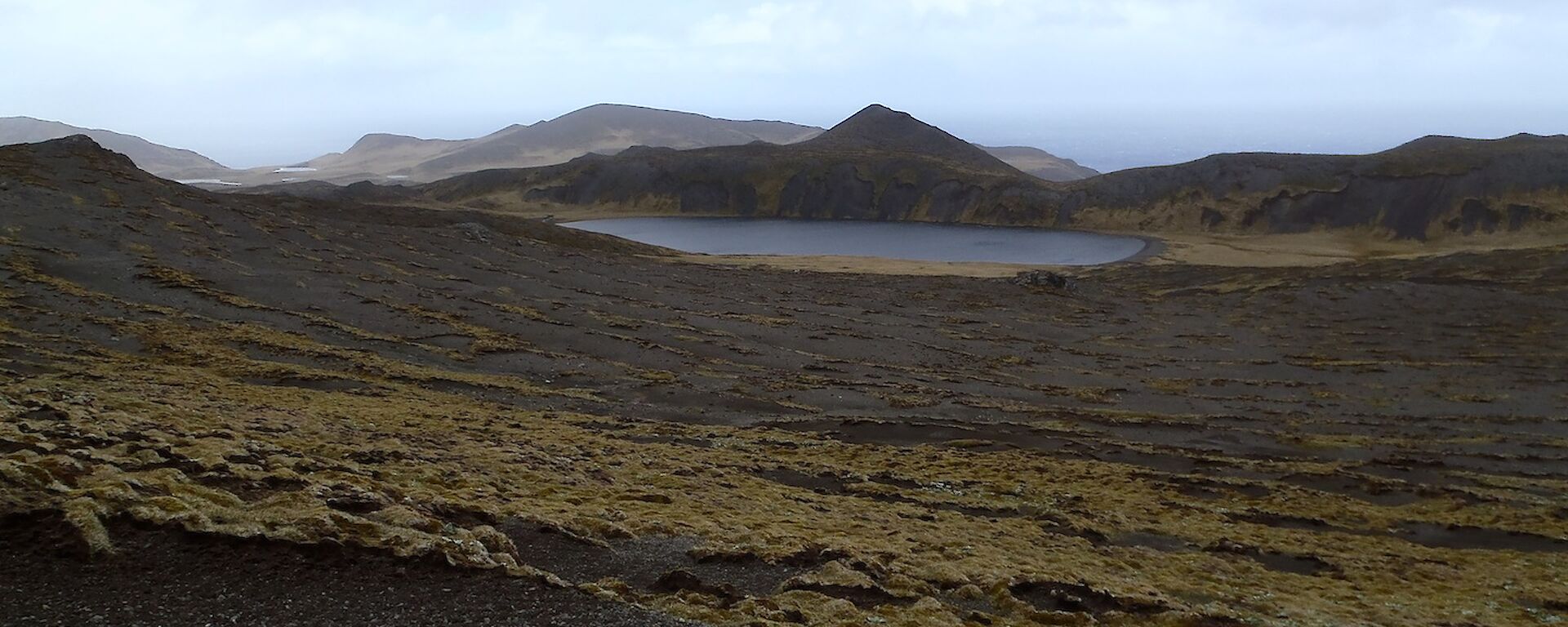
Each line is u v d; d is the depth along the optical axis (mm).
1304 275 126188
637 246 166500
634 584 17828
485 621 14367
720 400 54469
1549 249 126562
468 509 20156
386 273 85938
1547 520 37062
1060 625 18656
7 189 85312
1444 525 36469
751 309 91062
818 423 50562
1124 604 20500
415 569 15711
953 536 26750
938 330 86375
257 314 63688
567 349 65938
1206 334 89188
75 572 14156
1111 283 133375
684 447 40344
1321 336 87125
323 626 13703
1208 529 33250
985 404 58188
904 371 68250
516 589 15570
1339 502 39156
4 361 38312
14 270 63031
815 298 102000
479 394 50062
